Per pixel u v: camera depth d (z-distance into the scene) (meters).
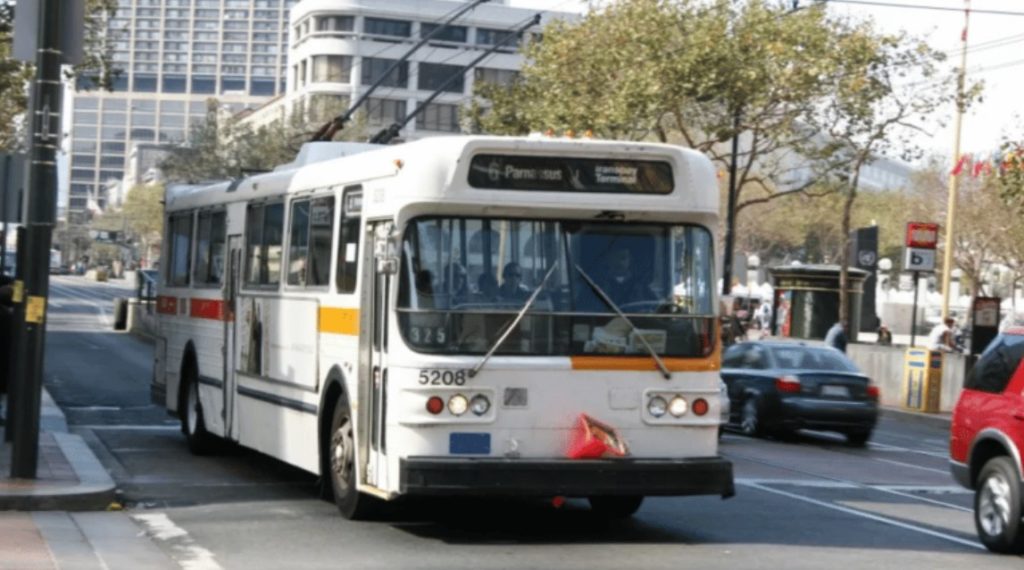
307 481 17.23
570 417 12.56
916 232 36.31
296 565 11.64
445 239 12.58
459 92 116.00
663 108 39.62
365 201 13.48
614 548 12.75
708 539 13.45
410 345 12.41
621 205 12.77
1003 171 33.16
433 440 12.33
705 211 12.97
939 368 35.16
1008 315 46.91
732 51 38.78
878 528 14.59
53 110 15.09
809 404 25.45
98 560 11.71
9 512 14.08
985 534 13.29
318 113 89.38
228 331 18.12
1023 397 12.98
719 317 13.02
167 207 21.98
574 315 12.65
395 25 117.19
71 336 52.06
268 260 16.67
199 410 19.53
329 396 14.42
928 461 23.31
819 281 48.53
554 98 41.62
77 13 15.19
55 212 15.23
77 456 17.59
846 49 38.50
